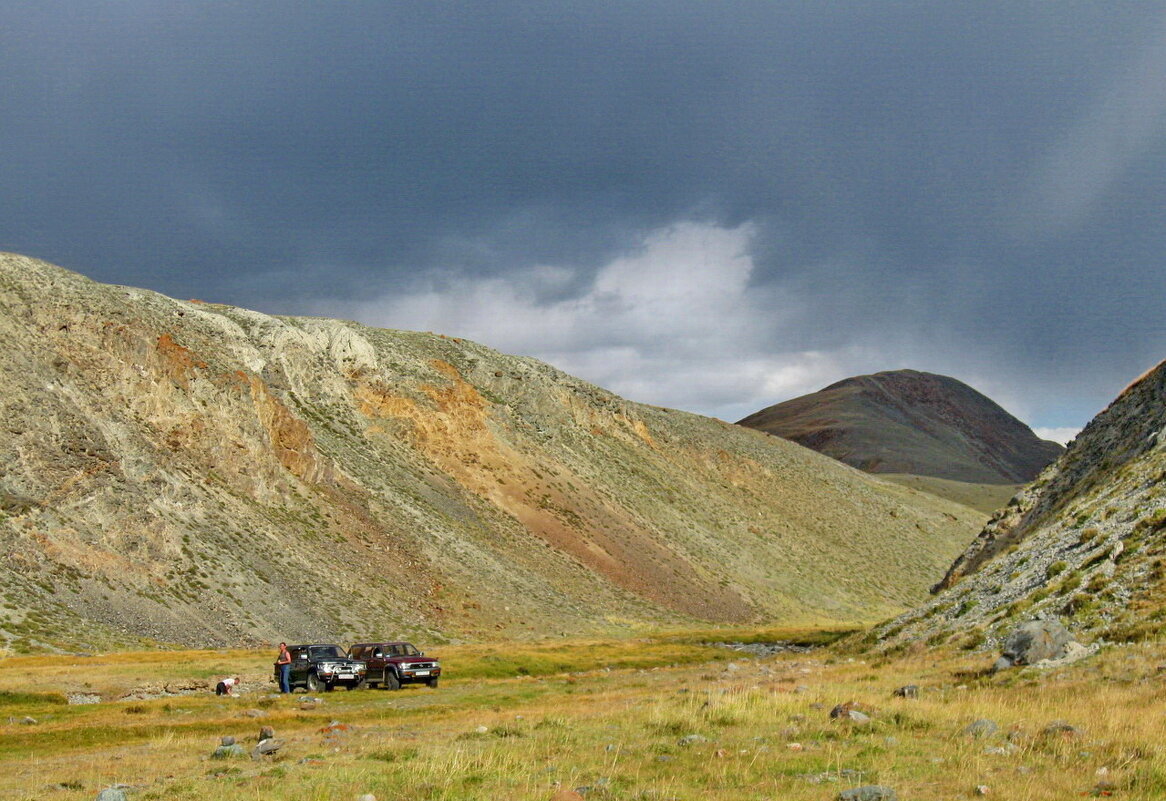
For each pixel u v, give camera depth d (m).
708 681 35.16
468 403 123.81
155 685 34.25
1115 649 24.41
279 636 59.28
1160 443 40.28
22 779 15.94
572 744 15.77
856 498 179.50
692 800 10.95
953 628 35.69
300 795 12.25
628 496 128.62
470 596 81.12
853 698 20.48
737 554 128.50
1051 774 11.74
